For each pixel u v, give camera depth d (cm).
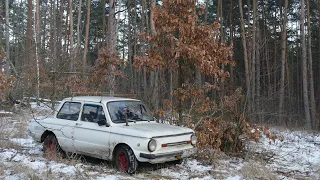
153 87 1138
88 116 824
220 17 2773
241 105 1012
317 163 873
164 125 814
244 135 1023
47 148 881
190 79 1017
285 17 2402
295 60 4059
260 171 736
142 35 1002
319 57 3350
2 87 916
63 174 690
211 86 976
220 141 902
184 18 963
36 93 1155
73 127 830
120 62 1247
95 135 784
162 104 1073
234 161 890
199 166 816
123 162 742
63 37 3344
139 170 761
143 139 703
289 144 1188
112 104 814
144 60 953
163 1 969
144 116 852
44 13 3656
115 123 777
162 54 976
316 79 3628
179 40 934
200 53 903
